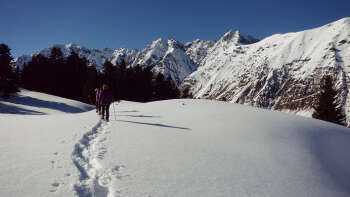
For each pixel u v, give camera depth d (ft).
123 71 273.54
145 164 18.95
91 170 17.25
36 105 133.69
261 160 22.53
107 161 18.93
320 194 16.92
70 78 252.42
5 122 34.76
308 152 26.84
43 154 19.39
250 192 15.62
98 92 46.09
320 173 21.24
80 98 250.57
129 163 18.90
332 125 47.37
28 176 14.92
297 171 20.79
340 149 31.19
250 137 30.55
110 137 27.50
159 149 23.32
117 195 13.41
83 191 13.67
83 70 263.08
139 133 30.25
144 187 14.87
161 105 63.41
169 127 35.01
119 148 22.94
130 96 268.41
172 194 14.28
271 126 37.14
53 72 242.78
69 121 37.81
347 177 21.86
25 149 20.56
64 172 16.01
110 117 45.03
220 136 30.48
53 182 14.30
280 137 31.73
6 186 13.32
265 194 15.57
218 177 17.57
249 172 19.21
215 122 39.11
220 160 21.43
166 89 290.56
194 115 46.34
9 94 145.28
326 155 27.40
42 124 34.06
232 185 16.43
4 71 151.23
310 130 38.24
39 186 13.66
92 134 29.07
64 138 25.17
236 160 21.85
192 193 14.64
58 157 18.89
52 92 241.96
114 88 238.89
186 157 21.50
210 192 15.02
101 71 260.21
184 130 33.30
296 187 17.43
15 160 17.60
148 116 46.60
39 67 247.91
